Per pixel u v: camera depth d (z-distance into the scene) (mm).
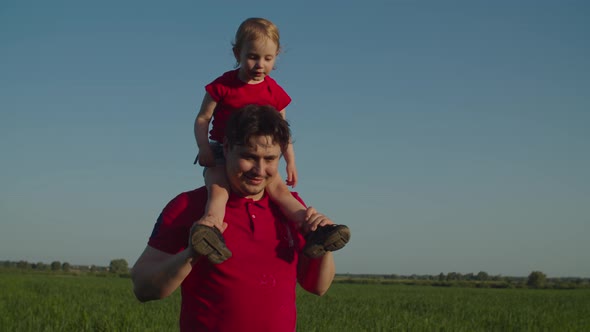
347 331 12891
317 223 3623
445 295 41188
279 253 3566
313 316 16281
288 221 3715
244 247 3482
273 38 4594
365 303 26875
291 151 4723
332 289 50688
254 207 3594
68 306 18047
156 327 11719
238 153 3473
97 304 19578
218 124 4523
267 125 3416
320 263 3750
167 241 3562
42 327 12039
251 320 3426
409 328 13961
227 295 3424
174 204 3648
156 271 3363
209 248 3189
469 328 14992
